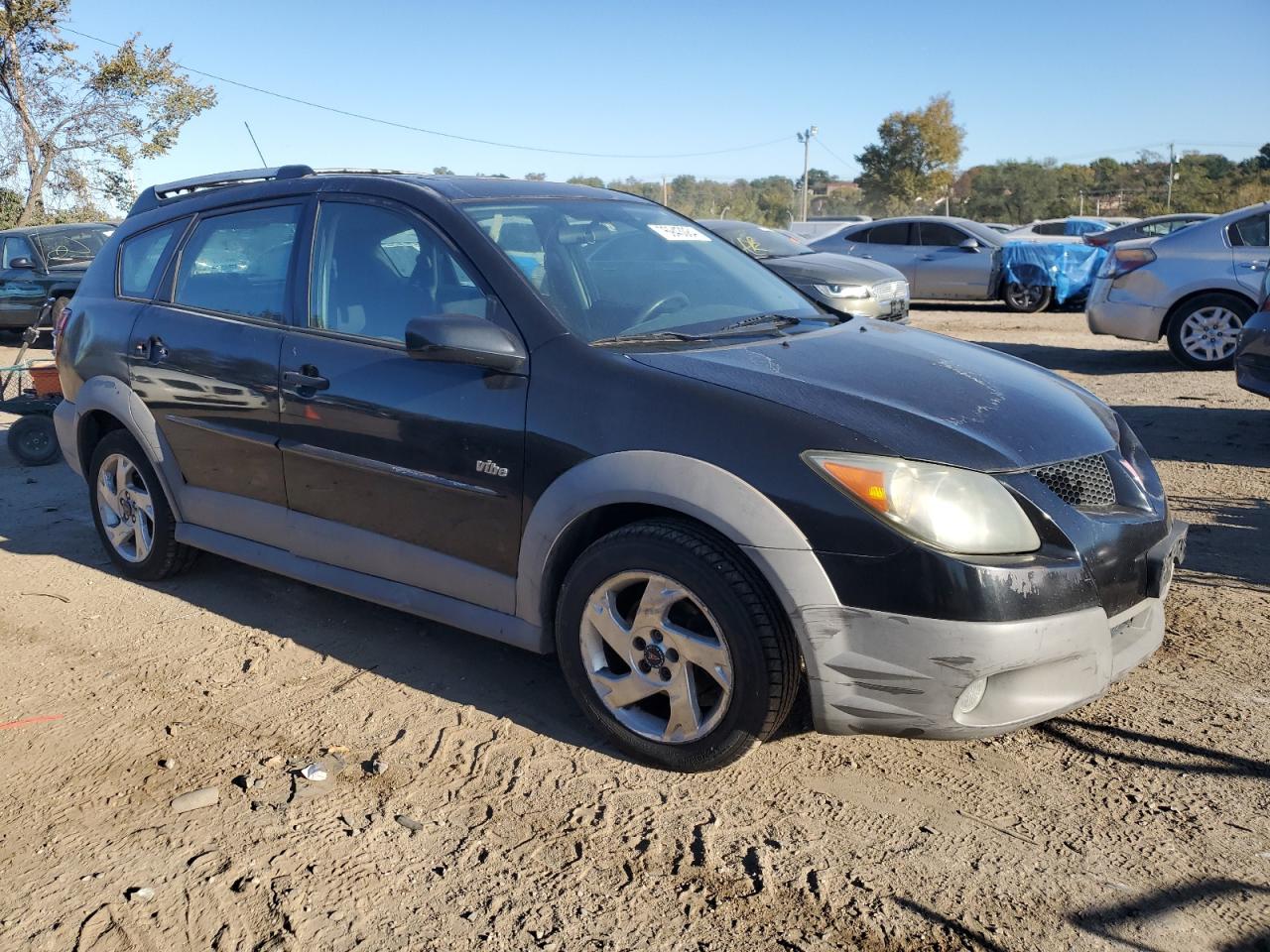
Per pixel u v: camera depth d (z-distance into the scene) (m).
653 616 3.14
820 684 2.93
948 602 2.79
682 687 3.14
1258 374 6.91
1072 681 2.96
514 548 3.44
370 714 3.64
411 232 3.85
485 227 3.75
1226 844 2.83
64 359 5.07
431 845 2.90
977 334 13.92
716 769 3.18
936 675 2.82
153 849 2.90
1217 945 2.46
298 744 3.45
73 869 2.82
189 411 4.42
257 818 3.03
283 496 4.14
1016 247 16.84
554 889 2.71
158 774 3.28
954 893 2.66
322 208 4.16
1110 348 12.50
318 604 4.64
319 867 2.81
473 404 3.48
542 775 3.23
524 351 3.43
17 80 28.91
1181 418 8.05
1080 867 2.75
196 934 2.56
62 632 4.39
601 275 3.82
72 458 5.15
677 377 3.19
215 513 4.45
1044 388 3.54
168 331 4.53
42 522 5.98
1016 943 2.48
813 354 3.49
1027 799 3.06
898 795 3.10
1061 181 64.75
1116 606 3.06
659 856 2.83
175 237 4.73
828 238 18.42
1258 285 9.98
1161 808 3.00
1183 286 10.29
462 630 3.97
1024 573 2.84
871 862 2.79
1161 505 3.35
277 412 4.05
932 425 3.01
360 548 3.89
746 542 2.92
